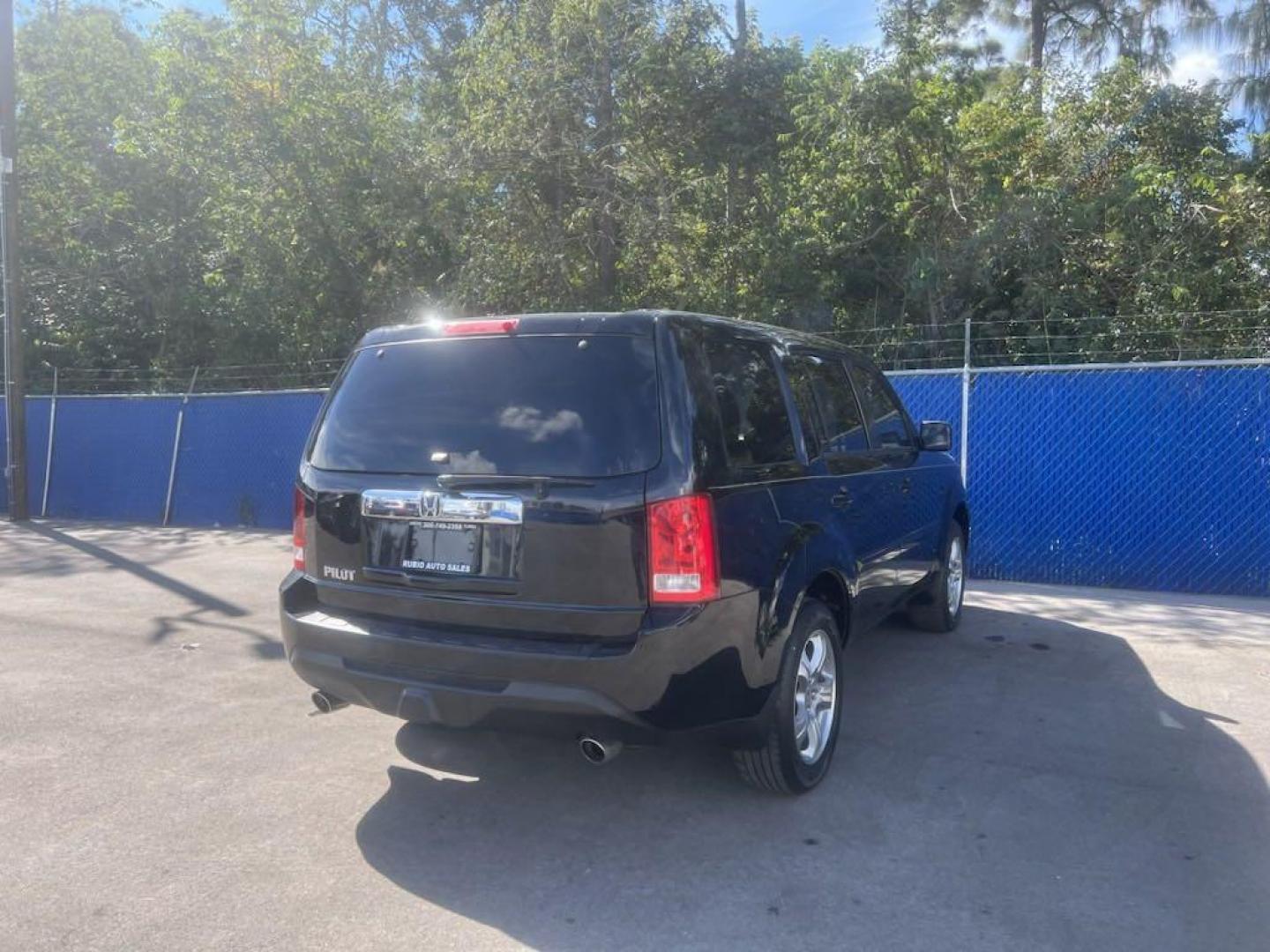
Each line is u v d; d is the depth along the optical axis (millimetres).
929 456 6559
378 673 3965
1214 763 4695
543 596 3736
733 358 4293
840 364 5551
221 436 13430
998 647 6668
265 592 8828
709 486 3730
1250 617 7445
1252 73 18750
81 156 18328
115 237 18594
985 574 8969
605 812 4230
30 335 18578
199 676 6211
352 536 4148
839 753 4844
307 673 4199
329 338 16188
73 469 14828
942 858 3818
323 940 3287
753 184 14781
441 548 3926
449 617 3900
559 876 3699
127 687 5992
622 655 3604
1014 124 13336
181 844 3967
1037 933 3309
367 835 4039
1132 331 11758
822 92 13562
